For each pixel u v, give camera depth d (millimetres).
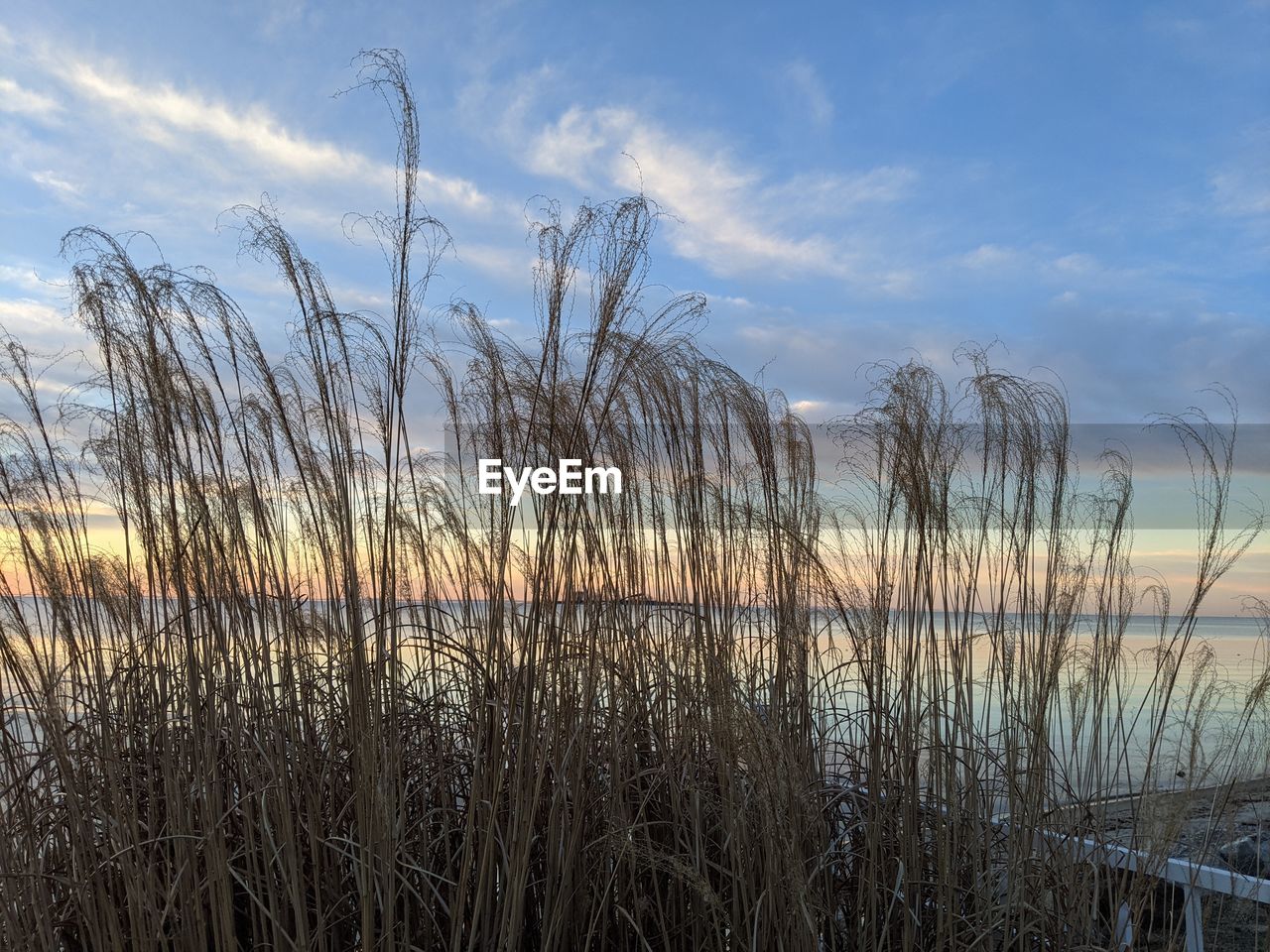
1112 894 3314
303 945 2379
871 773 3096
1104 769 3570
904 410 3381
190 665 2477
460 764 3146
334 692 2969
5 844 2496
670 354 3154
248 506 2936
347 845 2777
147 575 2711
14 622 2627
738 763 2842
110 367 2605
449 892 2777
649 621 3250
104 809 2609
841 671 3520
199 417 2623
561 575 2758
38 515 2738
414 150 2516
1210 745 3395
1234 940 3205
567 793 2727
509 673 2729
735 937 2738
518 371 3127
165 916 2404
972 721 3361
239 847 2814
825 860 2990
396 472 2578
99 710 2609
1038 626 3445
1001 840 3355
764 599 3400
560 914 2674
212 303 2627
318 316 2510
